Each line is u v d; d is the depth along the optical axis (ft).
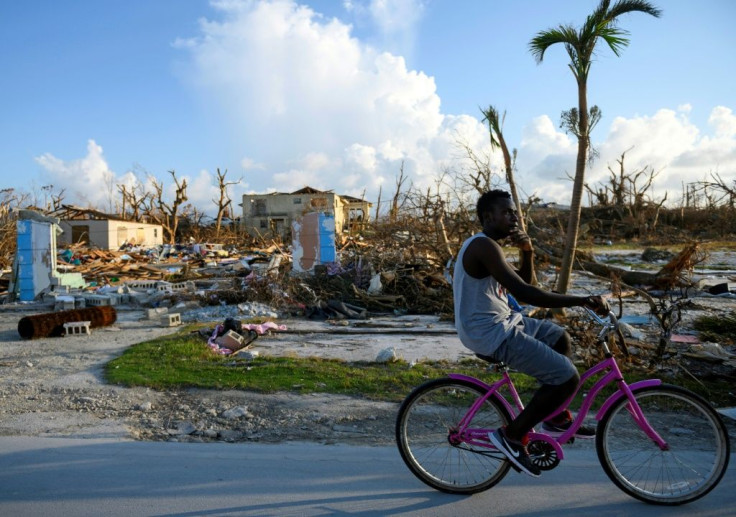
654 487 11.61
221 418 17.54
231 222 193.88
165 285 53.06
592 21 28.60
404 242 48.14
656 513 10.96
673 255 84.53
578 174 30.83
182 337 30.53
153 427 16.84
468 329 11.35
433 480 12.07
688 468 12.31
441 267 46.26
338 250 59.21
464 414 12.07
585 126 30.37
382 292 43.70
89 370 24.06
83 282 58.59
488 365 23.29
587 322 23.52
